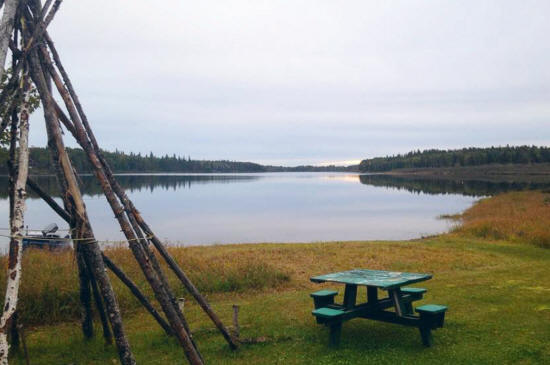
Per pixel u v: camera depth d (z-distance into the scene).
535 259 14.69
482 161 188.50
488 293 9.22
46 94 5.19
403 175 196.88
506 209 35.84
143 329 7.82
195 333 7.31
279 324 7.60
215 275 11.08
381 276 7.04
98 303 6.84
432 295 9.19
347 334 7.00
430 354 6.02
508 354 5.88
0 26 4.64
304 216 43.28
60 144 5.16
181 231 32.59
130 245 5.06
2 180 56.31
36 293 8.62
